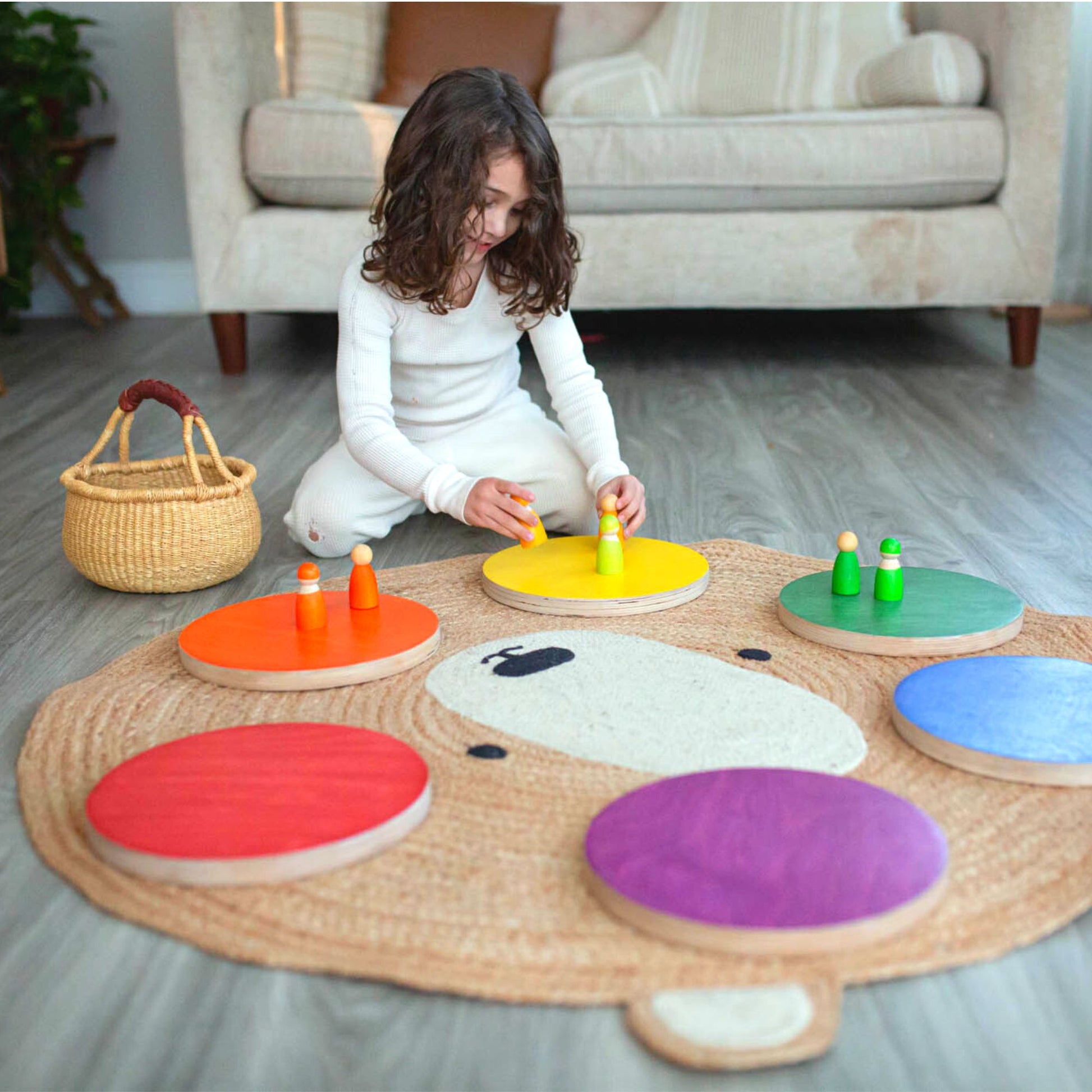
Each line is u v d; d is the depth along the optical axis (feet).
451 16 8.79
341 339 4.17
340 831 2.44
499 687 3.25
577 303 7.50
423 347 4.28
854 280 7.43
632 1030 2.04
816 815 2.47
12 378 7.75
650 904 2.19
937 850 2.35
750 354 8.27
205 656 3.34
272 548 4.65
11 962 2.23
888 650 3.41
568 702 3.15
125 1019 2.09
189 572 4.08
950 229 7.32
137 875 2.42
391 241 3.86
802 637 3.57
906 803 2.51
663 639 3.57
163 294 10.41
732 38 8.60
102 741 3.00
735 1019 2.02
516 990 2.10
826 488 5.26
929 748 2.83
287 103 7.27
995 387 7.10
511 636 3.62
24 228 9.30
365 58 8.63
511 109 3.64
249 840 2.41
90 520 4.04
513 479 4.53
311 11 8.40
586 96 8.64
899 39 8.39
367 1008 2.11
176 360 8.23
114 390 7.34
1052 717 2.90
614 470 4.29
